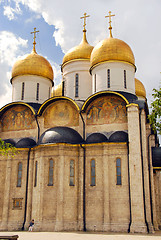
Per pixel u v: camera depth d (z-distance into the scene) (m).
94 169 24.61
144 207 22.84
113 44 29.19
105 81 28.70
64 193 23.89
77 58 32.84
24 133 28.59
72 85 32.47
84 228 23.27
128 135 24.39
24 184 26.22
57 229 22.69
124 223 22.58
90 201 23.94
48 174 24.56
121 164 23.92
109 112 26.39
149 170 26.42
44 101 29.20
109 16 32.53
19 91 31.55
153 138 31.34
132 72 29.77
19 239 17.30
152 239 17.44
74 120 27.16
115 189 23.50
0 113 29.41
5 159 27.36
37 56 32.59
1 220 25.75
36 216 23.91
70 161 24.91
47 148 25.02
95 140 25.19
